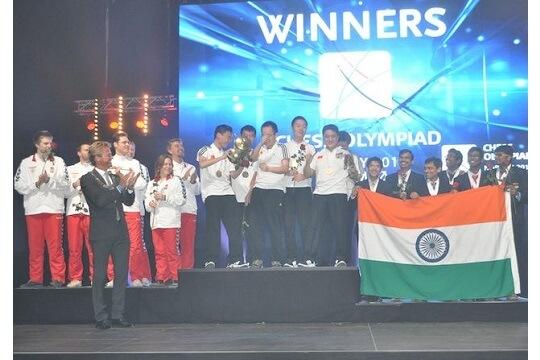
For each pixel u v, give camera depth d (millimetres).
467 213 6512
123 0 9242
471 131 8023
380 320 6457
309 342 5371
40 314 6789
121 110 9508
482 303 6348
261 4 8336
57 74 9094
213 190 7105
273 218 7086
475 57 8031
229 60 8367
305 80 8266
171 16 9273
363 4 8180
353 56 8203
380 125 8164
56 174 6953
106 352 5094
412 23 8125
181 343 5438
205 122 8375
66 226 7555
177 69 9391
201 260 8188
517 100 7973
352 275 6531
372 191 6898
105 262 6355
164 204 7023
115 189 6355
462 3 8047
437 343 5176
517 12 7965
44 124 8969
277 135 8289
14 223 7914
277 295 6590
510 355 4809
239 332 6020
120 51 9359
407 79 8133
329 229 7270
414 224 6555
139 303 6746
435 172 7062
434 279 6480
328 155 7113
